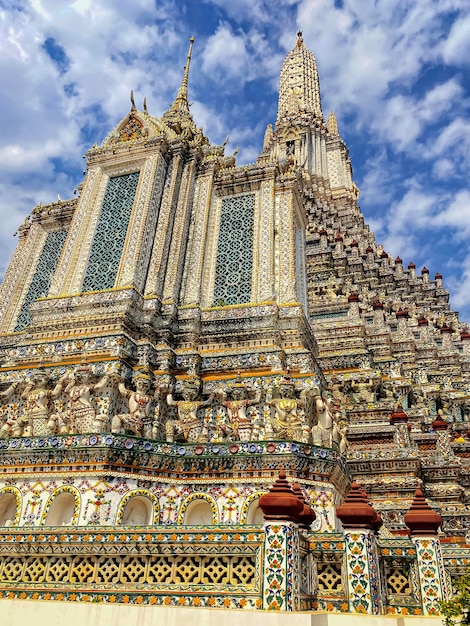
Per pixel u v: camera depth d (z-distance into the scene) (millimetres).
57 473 12156
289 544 7375
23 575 8555
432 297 41812
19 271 24312
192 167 22625
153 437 14422
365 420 20922
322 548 8125
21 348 17672
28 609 7824
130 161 22375
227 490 12562
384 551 8250
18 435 14703
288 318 17922
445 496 18234
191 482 12828
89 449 12016
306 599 7543
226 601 7355
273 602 7082
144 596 7723
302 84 62375
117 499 11766
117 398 15594
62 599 7973
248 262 20109
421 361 30859
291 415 14344
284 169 22594
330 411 16047
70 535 8594
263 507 7711
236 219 21469
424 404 26656
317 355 20844
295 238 21797
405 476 17469
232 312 18469
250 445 12688
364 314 30312
